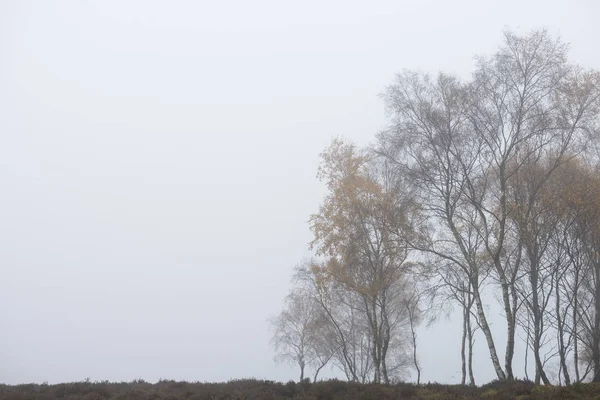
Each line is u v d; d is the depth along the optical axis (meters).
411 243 27.77
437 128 26.30
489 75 26.02
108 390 20.25
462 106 25.91
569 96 24.89
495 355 23.58
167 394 19.45
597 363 25.53
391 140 27.72
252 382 22.22
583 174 25.72
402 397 19.19
